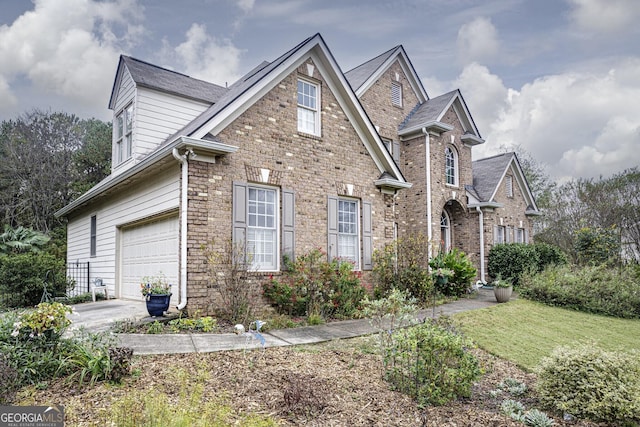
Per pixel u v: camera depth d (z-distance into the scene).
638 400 4.42
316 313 9.01
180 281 8.01
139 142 11.41
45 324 4.82
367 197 11.74
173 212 8.96
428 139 16.09
